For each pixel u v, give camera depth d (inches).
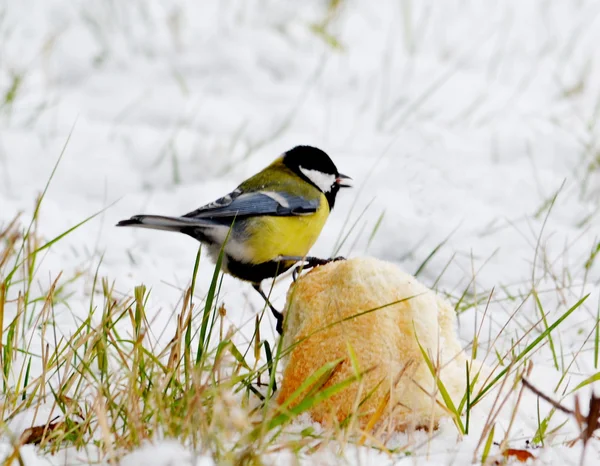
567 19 750.5
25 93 610.5
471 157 525.7
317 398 241.8
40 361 309.0
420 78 647.1
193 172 525.0
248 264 353.7
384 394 256.1
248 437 240.1
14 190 489.4
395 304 264.2
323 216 369.4
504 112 590.2
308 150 382.0
